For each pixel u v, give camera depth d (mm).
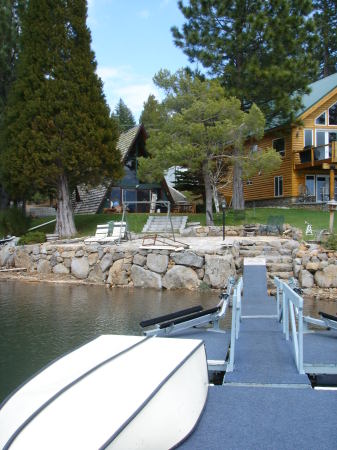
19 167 22031
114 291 14867
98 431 3045
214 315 7582
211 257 14797
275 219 20594
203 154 21234
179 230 21891
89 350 4465
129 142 29688
